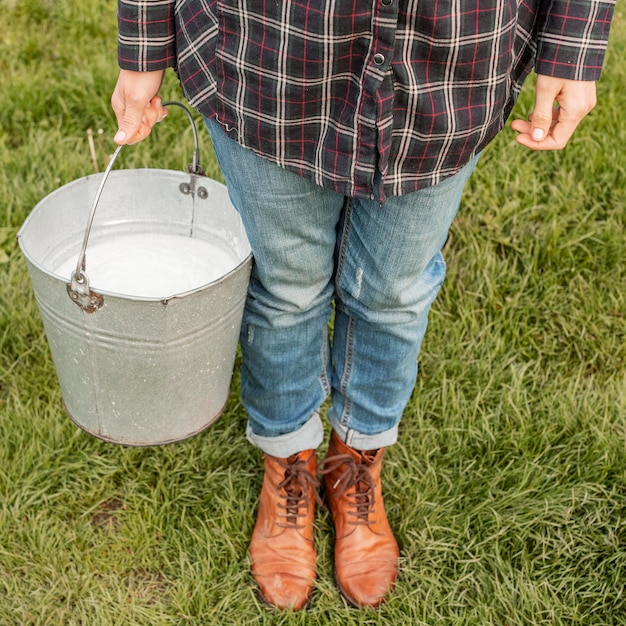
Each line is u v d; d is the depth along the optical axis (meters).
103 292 1.37
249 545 1.89
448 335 2.31
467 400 2.17
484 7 1.18
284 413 1.77
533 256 2.49
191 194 1.75
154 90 1.40
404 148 1.28
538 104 1.31
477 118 1.29
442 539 1.91
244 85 1.28
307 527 1.88
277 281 1.52
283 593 1.79
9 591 1.78
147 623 1.75
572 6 1.24
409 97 1.23
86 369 1.54
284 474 1.84
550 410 2.12
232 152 1.37
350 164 1.30
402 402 1.78
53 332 1.53
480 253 2.46
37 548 1.84
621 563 1.84
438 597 1.81
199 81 1.34
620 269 2.47
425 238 1.43
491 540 1.89
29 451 1.98
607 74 3.06
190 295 1.40
